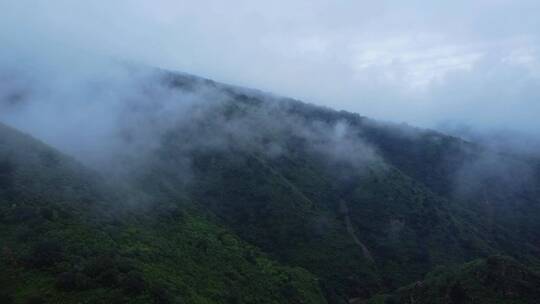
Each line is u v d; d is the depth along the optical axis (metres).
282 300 128.88
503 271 109.44
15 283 79.00
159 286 87.44
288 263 170.88
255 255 153.38
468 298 108.00
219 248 141.38
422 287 124.06
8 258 84.00
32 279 80.06
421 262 188.25
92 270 83.69
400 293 129.88
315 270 169.88
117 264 89.06
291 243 182.38
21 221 95.94
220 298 106.56
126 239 110.69
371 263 182.25
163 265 107.19
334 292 157.12
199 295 99.75
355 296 162.50
